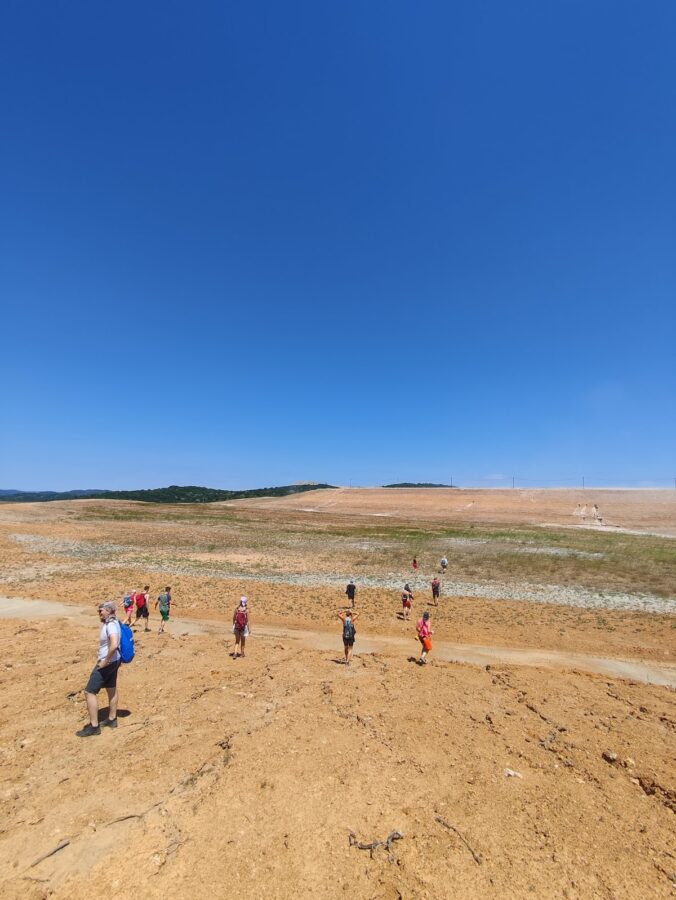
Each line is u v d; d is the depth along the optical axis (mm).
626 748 8664
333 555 40750
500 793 6848
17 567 33156
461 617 22453
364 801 6461
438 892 4922
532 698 11516
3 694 10281
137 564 35438
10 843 5449
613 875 5277
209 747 7828
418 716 9719
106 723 8641
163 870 5086
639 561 34875
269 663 13875
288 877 5047
